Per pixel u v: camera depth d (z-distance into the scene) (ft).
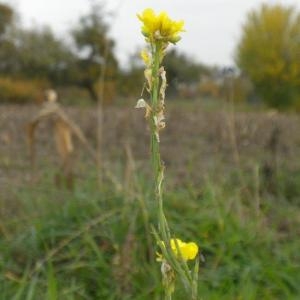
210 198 16.74
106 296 12.53
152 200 15.99
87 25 118.93
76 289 12.19
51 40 129.49
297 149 37.73
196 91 125.80
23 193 18.38
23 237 14.38
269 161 27.27
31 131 21.16
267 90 130.00
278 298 12.75
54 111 20.62
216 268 13.82
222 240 14.78
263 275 13.25
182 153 36.91
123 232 14.47
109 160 32.14
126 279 12.78
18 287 12.21
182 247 4.07
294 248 15.31
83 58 124.47
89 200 15.76
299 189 23.48
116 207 15.65
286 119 65.36
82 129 48.62
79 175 23.15
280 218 18.89
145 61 3.84
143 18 3.71
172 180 23.25
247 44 129.39
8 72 131.03
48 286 11.27
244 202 19.63
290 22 129.18
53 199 17.39
